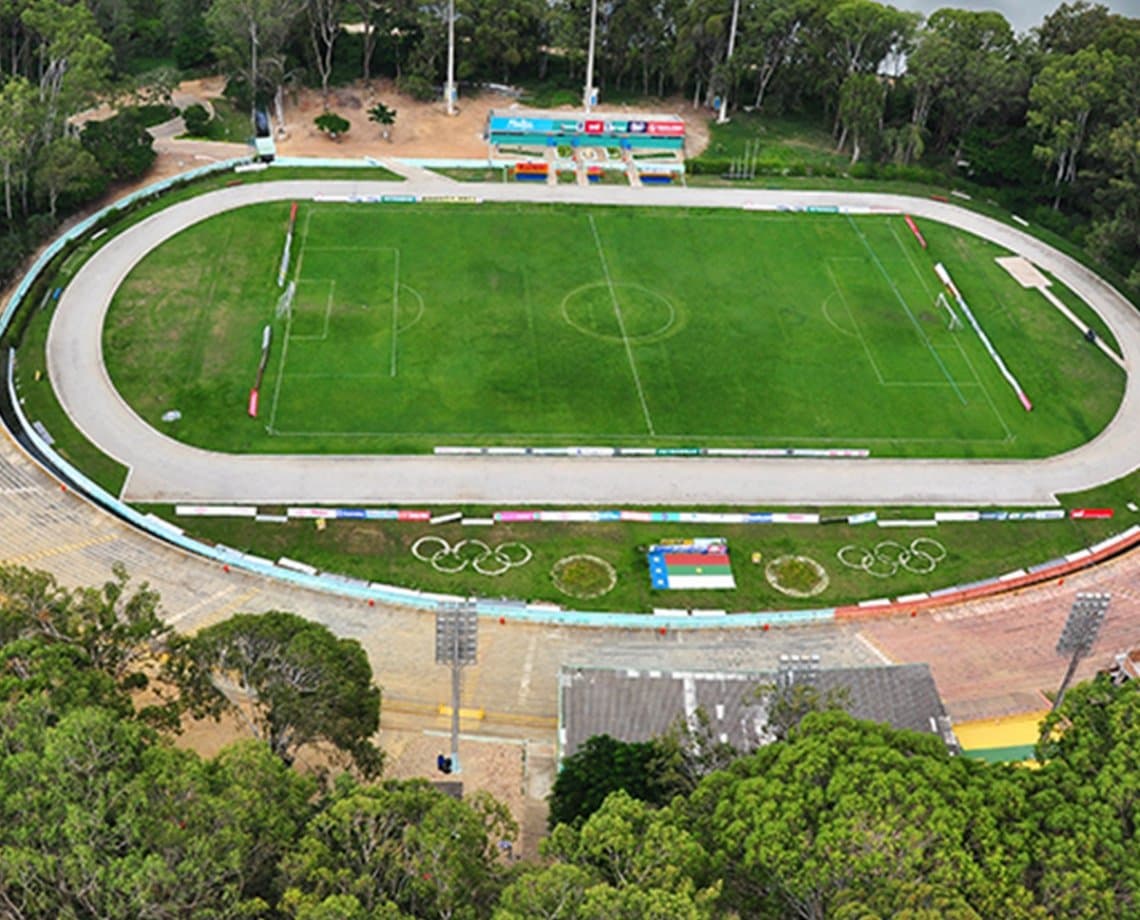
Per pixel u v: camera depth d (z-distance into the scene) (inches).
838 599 5315.0
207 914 2605.8
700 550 5482.3
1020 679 4702.3
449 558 5354.3
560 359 6643.7
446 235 7701.8
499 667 4623.5
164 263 7190.0
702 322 7052.2
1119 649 4896.7
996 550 5659.5
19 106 7091.5
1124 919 2741.1
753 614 5054.1
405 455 5900.6
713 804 3006.9
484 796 3117.6
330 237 7573.8
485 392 6358.3
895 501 5885.8
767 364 6742.1
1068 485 6072.8
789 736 3203.7
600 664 4687.5
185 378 6274.6
